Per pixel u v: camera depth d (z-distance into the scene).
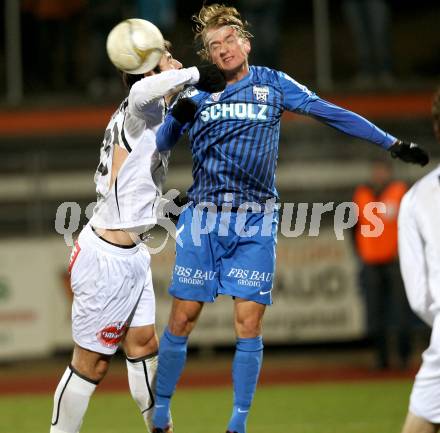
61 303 45.88
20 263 45.84
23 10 49.47
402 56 53.25
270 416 31.42
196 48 20.39
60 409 20.06
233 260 19.72
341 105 49.06
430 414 15.61
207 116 19.39
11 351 45.28
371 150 48.69
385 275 41.06
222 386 39.47
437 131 15.91
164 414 20.08
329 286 46.06
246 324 19.59
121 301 19.84
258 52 48.06
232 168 19.41
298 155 49.19
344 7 50.44
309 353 48.22
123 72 20.17
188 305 19.78
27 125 48.41
